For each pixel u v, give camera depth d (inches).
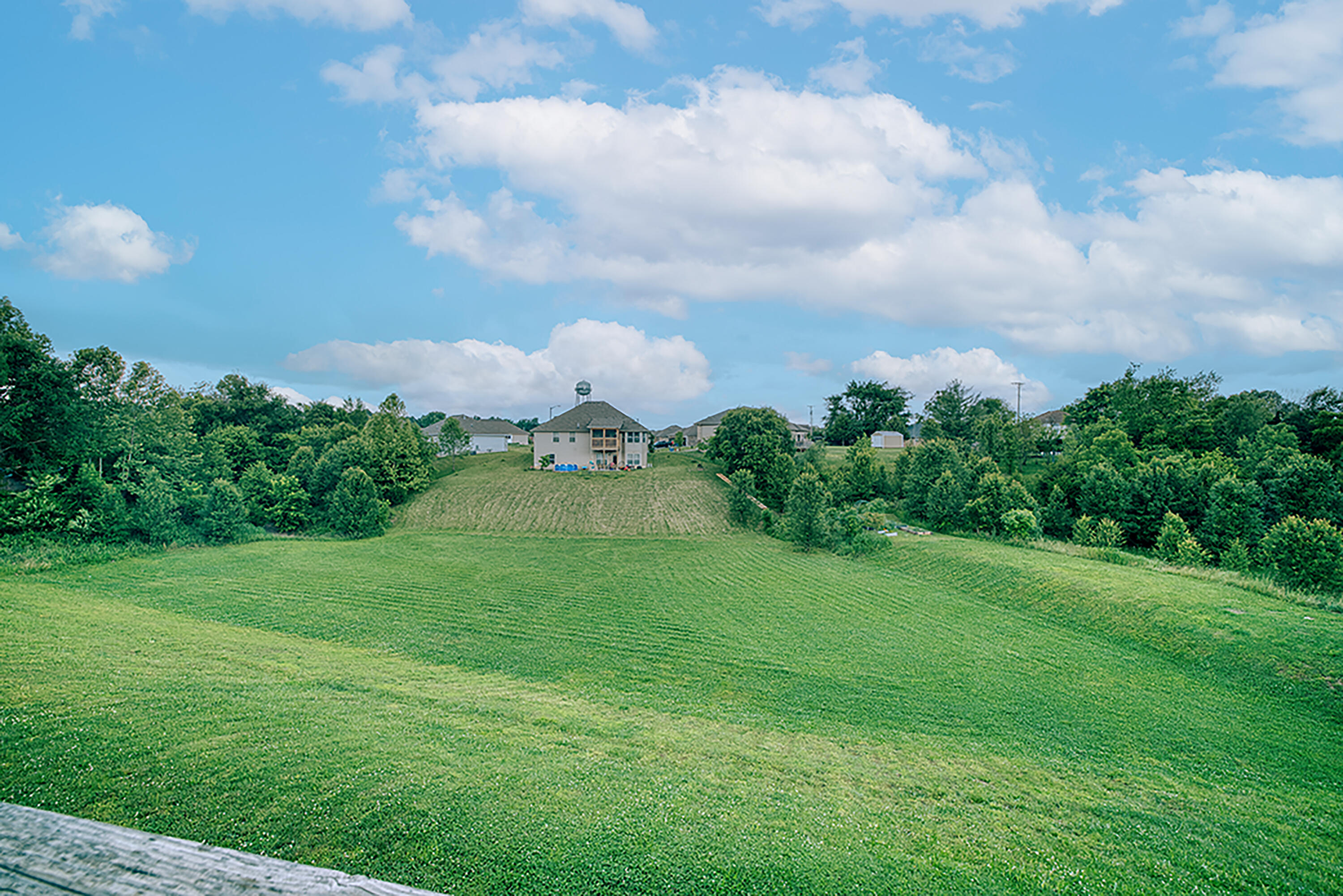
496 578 1601.9
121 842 103.8
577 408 3853.3
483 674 895.1
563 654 1013.2
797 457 3491.6
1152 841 436.5
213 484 1972.2
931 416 4237.2
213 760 422.9
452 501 2842.0
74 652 705.0
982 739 706.8
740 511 2630.4
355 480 2306.8
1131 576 1387.8
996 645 1082.1
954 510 2143.2
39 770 389.7
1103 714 786.2
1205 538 1865.2
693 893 313.7
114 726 467.2
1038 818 472.7
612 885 314.7
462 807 382.0
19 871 95.7
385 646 1019.3
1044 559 1619.1
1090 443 3026.6
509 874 318.3
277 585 1417.3
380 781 411.5
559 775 459.2
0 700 498.0
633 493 2962.6
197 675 661.3
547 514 2682.1
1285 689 840.3
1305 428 3058.6
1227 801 540.1
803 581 1596.9
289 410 3846.0
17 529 1551.4
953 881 346.6
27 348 1616.6
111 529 1675.7
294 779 404.2
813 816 425.4
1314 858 426.3
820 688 877.2
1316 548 1304.1
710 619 1241.4
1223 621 1037.2
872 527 2153.1
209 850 101.9
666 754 560.1
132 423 1971.0
